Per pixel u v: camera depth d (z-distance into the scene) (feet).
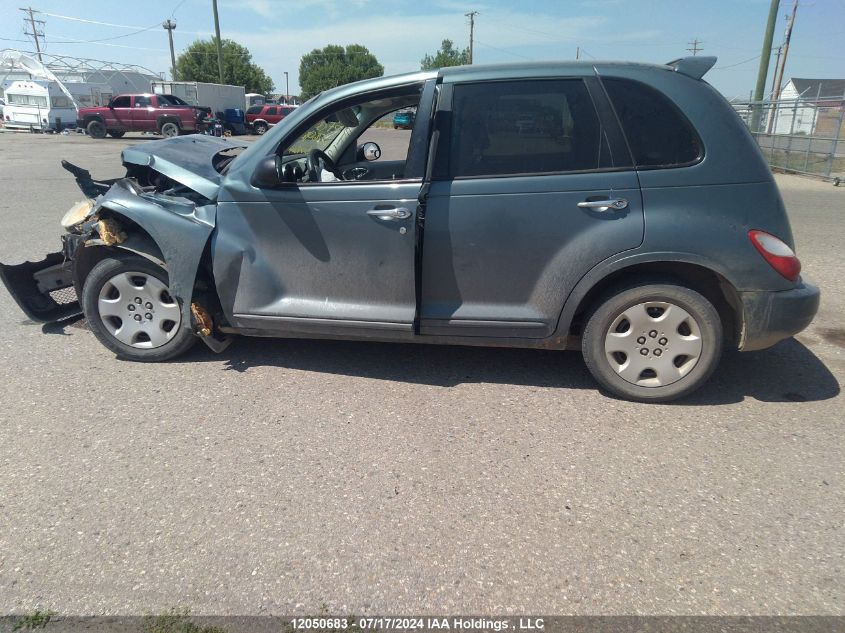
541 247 11.37
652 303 11.41
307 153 14.19
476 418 11.51
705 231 10.82
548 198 11.17
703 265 10.91
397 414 11.66
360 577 7.70
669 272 11.46
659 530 8.52
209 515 8.83
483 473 9.82
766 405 12.01
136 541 8.30
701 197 10.87
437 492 9.35
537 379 13.12
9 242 24.94
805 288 11.39
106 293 13.57
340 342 15.10
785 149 58.59
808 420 11.43
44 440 10.73
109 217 12.90
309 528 8.56
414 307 12.08
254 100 157.69
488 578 7.69
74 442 10.67
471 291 11.89
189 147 14.76
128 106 94.58
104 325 13.74
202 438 10.81
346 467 9.97
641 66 11.22
